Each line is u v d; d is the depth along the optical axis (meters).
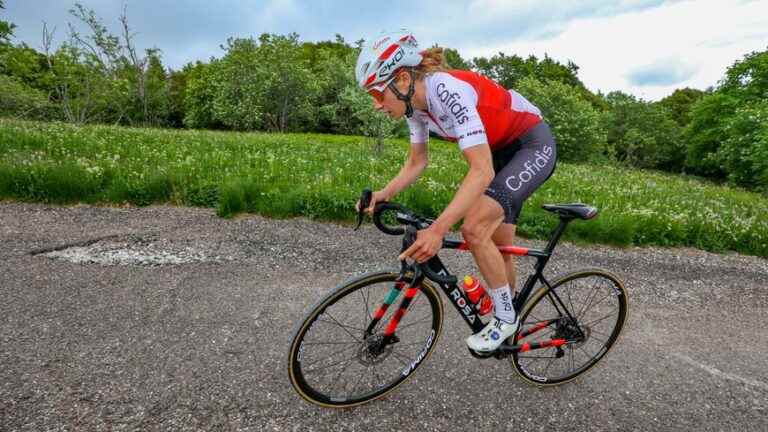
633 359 2.86
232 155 8.59
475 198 1.71
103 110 19.98
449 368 2.57
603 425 2.22
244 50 32.22
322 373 2.22
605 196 7.54
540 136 2.21
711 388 2.61
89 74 17.20
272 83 31.05
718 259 5.18
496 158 2.28
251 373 2.35
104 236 4.12
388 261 4.09
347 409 2.17
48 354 2.37
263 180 6.22
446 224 1.67
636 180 11.87
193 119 41.31
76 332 2.60
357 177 7.09
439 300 2.23
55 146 7.44
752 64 28.89
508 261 2.34
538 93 30.17
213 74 38.56
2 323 2.62
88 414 1.97
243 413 2.06
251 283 3.42
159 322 2.78
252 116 30.59
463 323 3.08
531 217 5.36
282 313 3.01
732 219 6.45
